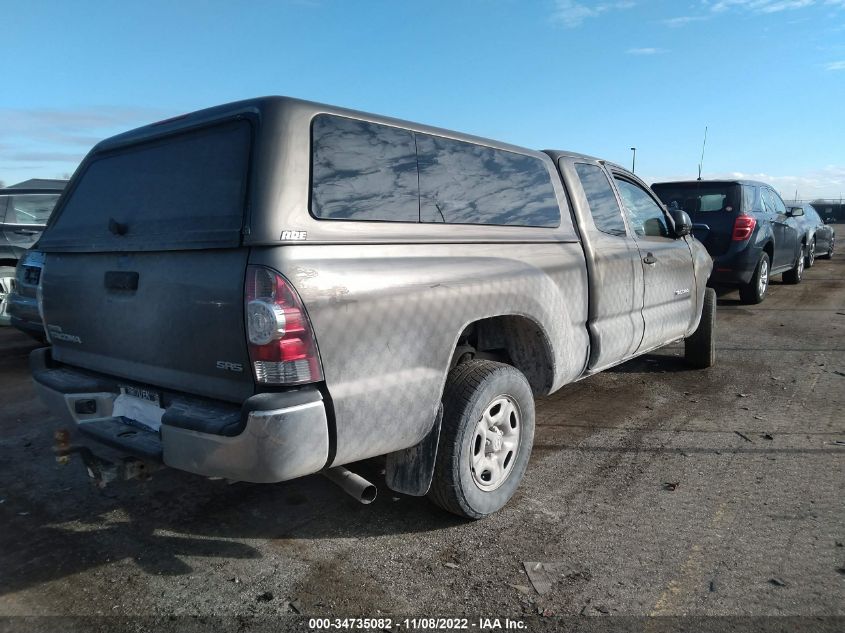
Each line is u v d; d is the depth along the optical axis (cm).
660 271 531
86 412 333
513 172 391
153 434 304
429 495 341
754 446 457
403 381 292
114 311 319
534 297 371
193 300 278
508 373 347
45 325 374
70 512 363
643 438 474
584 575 299
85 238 342
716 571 301
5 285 811
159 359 300
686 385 613
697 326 630
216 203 276
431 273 308
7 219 841
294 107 278
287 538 334
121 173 337
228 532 340
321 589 290
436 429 313
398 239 302
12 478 406
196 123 301
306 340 255
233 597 284
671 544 325
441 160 340
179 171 301
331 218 277
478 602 279
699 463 427
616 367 680
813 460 431
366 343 277
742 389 598
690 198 1005
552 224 412
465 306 322
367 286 277
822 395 577
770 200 1102
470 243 342
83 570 306
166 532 341
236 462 254
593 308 436
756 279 1025
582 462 430
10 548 326
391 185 308
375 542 329
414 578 297
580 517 354
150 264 298
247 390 265
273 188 262
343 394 268
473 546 325
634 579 295
